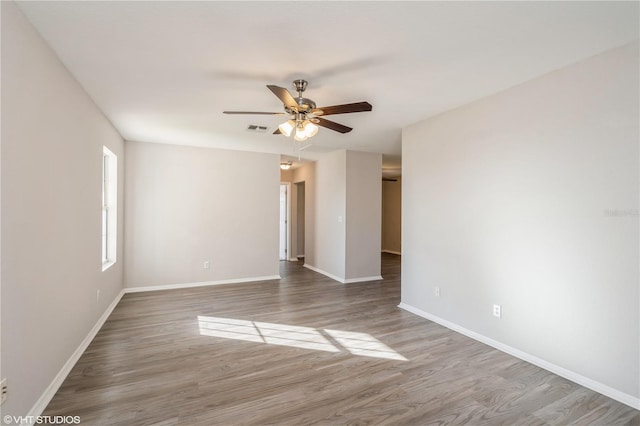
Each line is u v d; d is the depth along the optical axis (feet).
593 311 7.52
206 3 5.57
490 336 9.95
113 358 8.95
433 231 12.13
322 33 6.54
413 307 13.23
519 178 9.09
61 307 7.61
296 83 8.79
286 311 13.37
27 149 5.97
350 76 8.55
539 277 8.61
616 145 7.12
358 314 13.01
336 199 19.70
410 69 8.16
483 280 10.16
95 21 6.09
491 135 9.87
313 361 8.89
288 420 6.37
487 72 8.34
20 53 5.73
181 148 17.33
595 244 7.47
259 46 7.06
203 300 14.89
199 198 17.76
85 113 9.45
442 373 8.27
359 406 6.85
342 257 18.98
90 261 10.00
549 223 8.37
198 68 8.09
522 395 7.30
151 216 16.65
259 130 14.02
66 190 7.91
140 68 8.07
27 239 5.97
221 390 7.41
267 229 19.58
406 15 5.93
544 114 8.47
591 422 6.39
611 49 7.19
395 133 14.65
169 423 6.23
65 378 7.80
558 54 7.43
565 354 8.04
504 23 6.20
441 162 11.73
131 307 13.70
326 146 17.70
